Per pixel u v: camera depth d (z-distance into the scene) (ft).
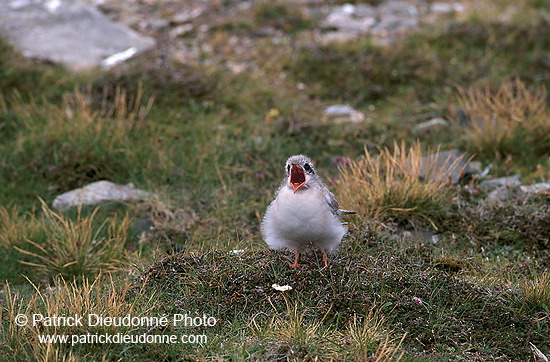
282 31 67.67
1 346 25.48
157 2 73.82
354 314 28.04
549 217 37.42
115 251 36.70
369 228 35.96
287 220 28.81
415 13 72.54
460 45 64.64
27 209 41.96
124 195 42.45
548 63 60.29
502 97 54.80
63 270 35.04
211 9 71.41
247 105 54.80
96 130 47.09
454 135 49.90
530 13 70.64
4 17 62.44
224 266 30.68
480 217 38.29
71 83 55.06
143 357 25.72
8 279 35.19
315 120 52.95
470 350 26.91
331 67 60.23
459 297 29.48
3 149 46.34
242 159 47.01
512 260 35.14
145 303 28.89
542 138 47.65
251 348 25.91
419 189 39.22
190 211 41.68
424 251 34.63
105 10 71.87
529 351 26.86
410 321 27.84
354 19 70.64
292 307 28.45
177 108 52.90
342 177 42.91
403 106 55.77
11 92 52.80
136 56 61.00
